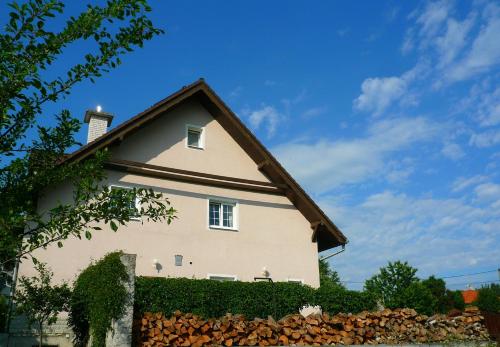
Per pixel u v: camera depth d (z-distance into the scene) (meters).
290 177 18.36
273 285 12.77
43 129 6.29
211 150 18.03
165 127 17.34
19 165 5.96
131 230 15.28
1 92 5.43
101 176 6.40
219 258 16.70
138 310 9.97
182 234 16.25
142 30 6.13
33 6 5.49
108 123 18.27
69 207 5.84
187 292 10.99
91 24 5.81
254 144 18.19
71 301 11.17
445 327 12.77
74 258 14.03
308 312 16.42
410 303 19.34
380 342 11.86
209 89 17.81
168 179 16.69
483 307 31.34
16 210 5.85
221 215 17.59
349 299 13.76
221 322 10.34
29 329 12.52
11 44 5.48
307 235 18.77
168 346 9.59
